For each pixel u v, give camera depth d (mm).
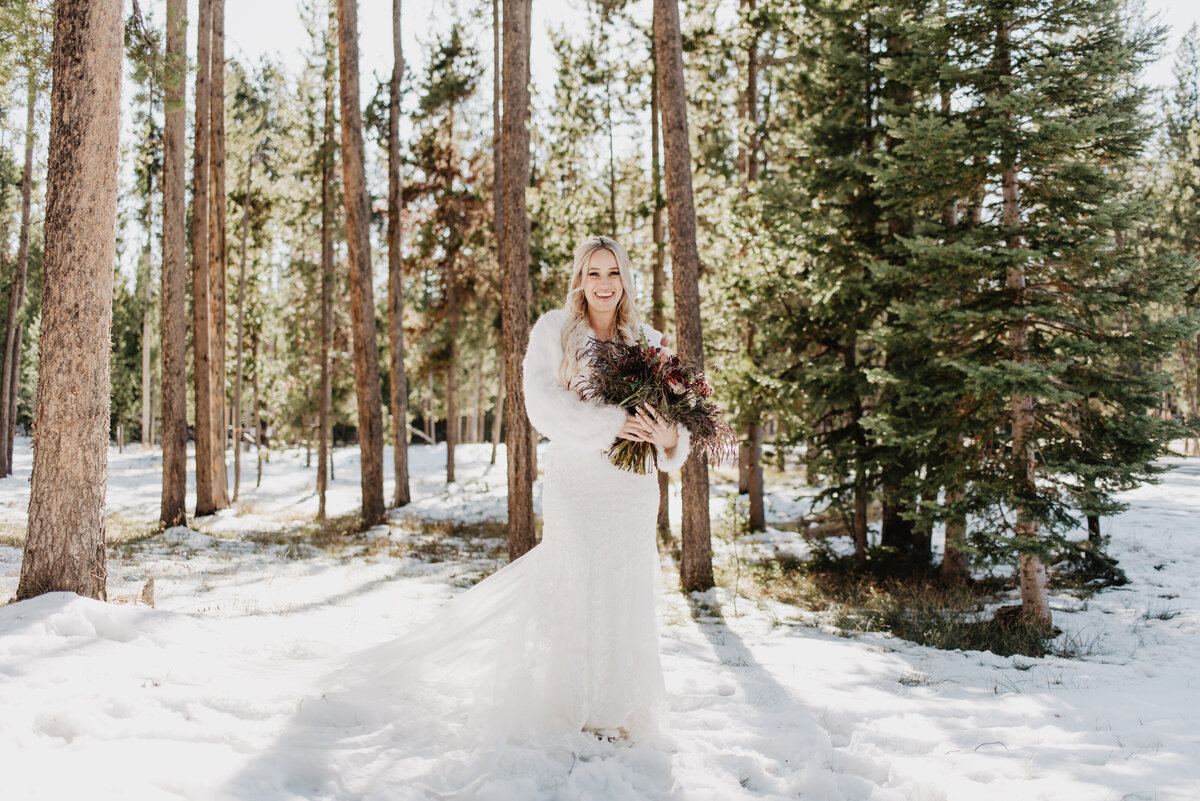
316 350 30078
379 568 10594
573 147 17078
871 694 4488
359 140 15766
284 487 27625
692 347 9891
